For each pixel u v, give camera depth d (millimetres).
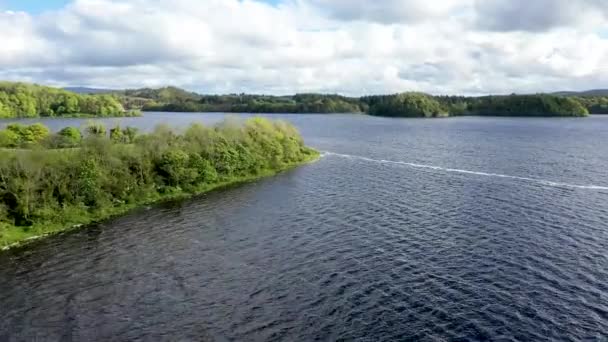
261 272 46938
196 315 38469
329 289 42969
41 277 45938
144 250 53344
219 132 98125
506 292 41938
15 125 106312
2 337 35062
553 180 92875
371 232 58781
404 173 102562
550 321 37031
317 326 36656
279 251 52625
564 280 44219
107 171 70938
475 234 57531
